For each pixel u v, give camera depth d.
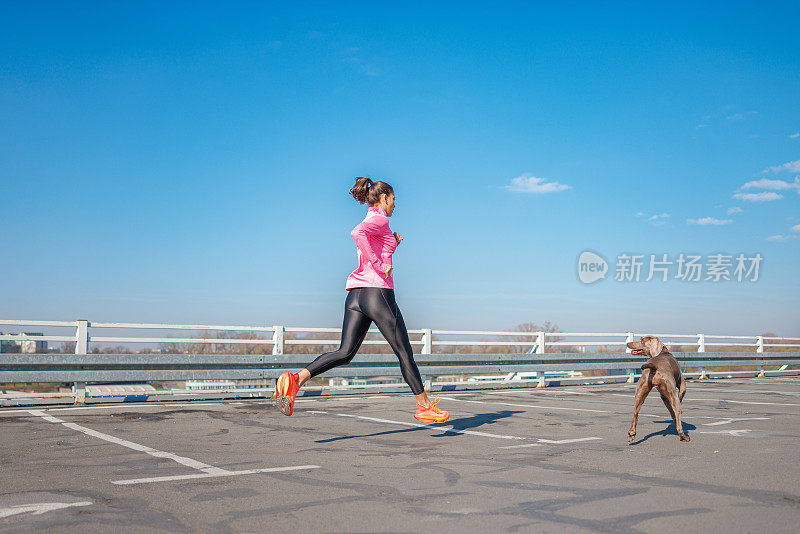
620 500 4.10
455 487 4.48
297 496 4.21
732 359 19.22
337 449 6.07
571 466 5.24
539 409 9.68
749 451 5.97
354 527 3.51
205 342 10.77
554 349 16.53
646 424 7.95
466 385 13.83
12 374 9.20
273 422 8.02
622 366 16.53
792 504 4.00
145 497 4.16
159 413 8.84
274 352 11.50
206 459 5.52
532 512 3.82
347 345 6.39
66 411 8.98
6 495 4.20
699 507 3.93
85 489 4.38
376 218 6.27
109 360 9.89
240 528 3.49
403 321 6.44
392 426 7.70
